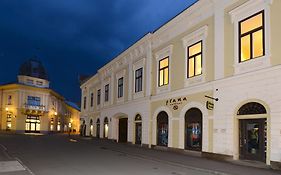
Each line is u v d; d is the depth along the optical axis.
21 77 61.66
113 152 20.53
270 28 13.57
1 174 11.45
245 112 14.74
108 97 35.56
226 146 15.52
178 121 20.25
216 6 17.09
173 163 14.44
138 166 13.77
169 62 21.91
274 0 13.48
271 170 12.36
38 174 11.47
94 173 11.66
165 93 21.92
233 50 15.62
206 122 17.31
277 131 12.80
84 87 48.34
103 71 37.66
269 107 13.27
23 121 58.88
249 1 14.75
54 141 32.38
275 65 13.07
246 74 14.53
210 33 17.62
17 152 19.75
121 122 31.97
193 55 19.20
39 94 62.25
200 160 15.54
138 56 27.33
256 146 14.12
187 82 19.47
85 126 46.25
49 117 64.62
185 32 20.19
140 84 26.78
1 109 59.59
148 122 24.16
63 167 13.22
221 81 16.20
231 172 11.66
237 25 15.49
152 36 24.38
